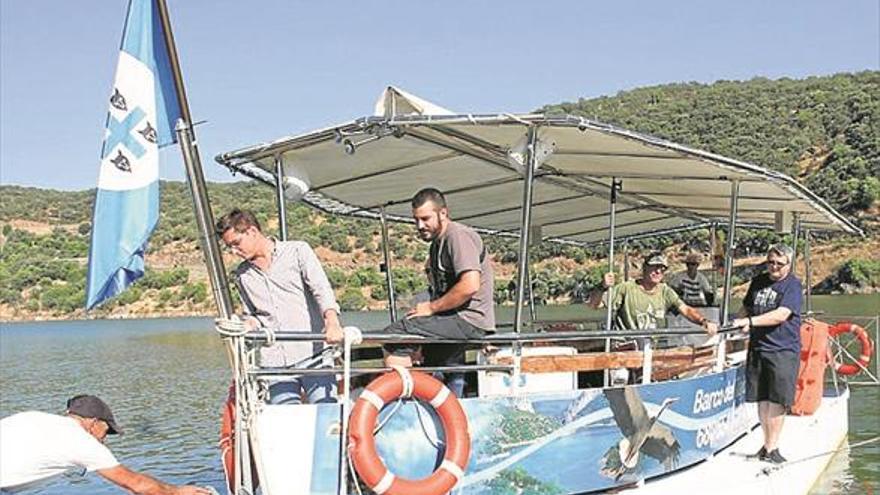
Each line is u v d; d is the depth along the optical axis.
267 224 32.59
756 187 8.20
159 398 24.12
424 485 5.24
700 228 12.20
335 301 5.62
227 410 5.54
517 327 6.06
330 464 5.30
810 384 9.96
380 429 5.32
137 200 5.18
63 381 30.48
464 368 5.76
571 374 6.50
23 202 105.88
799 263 34.72
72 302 85.38
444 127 5.95
